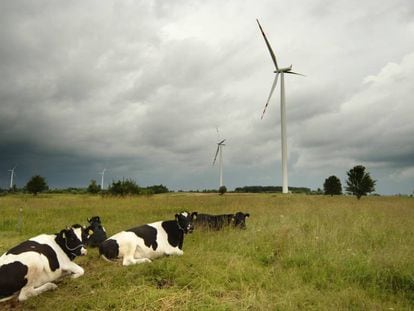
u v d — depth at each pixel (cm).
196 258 810
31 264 657
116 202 2597
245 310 555
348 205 2095
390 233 1121
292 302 581
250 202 2586
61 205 2352
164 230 961
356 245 955
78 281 718
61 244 747
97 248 1070
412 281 666
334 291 637
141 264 807
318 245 921
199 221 1344
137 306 586
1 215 1789
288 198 3212
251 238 1027
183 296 617
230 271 734
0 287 622
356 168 3356
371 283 686
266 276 709
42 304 613
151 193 3938
